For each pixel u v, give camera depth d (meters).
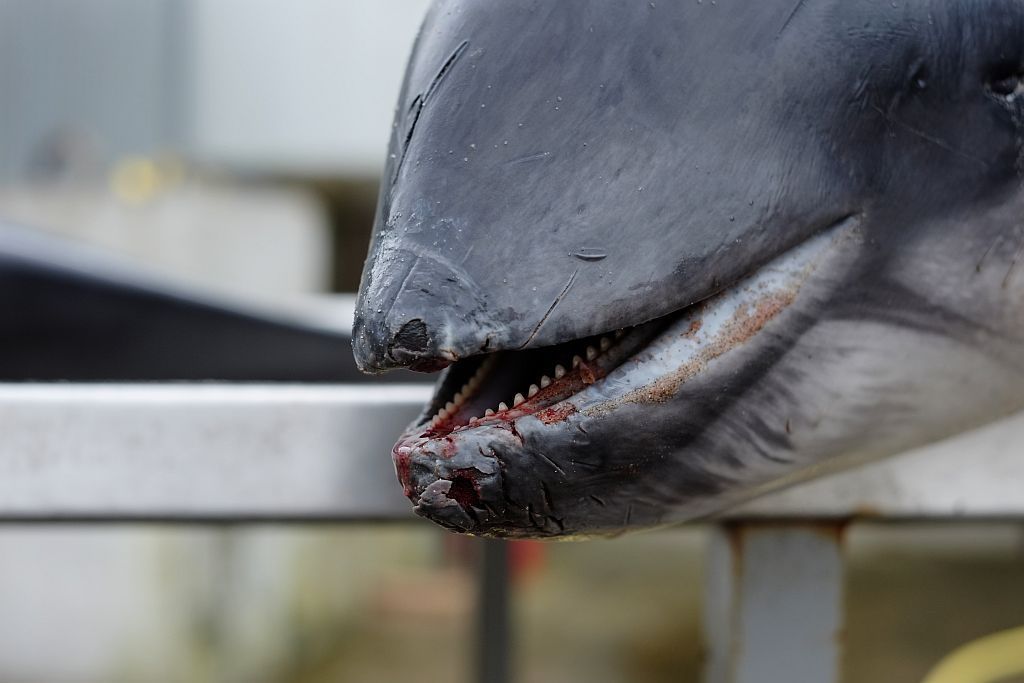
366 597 3.28
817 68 0.53
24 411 0.67
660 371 0.53
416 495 0.52
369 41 4.28
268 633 2.69
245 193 3.77
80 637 2.09
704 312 0.53
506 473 0.51
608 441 0.52
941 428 0.60
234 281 3.66
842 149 0.53
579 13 0.54
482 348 0.49
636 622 3.08
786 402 0.55
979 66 0.55
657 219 0.51
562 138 0.52
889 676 2.54
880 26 0.54
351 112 4.29
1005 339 0.58
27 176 4.12
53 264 1.31
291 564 2.82
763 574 0.74
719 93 0.52
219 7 4.27
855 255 0.54
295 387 0.70
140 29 4.26
